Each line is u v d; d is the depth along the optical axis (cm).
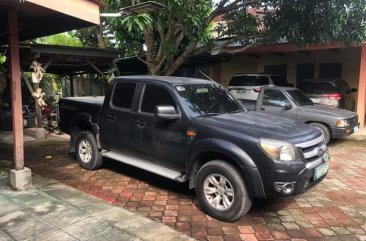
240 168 420
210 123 463
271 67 1612
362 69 1140
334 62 1464
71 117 704
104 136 620
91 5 495
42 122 1069
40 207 460
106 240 378
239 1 965
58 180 602
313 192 557
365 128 1160
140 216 439
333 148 891
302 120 908
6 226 405
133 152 570
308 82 1203
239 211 427
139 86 564
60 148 858
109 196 530
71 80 1308
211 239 401
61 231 395
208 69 1686
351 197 538
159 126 517
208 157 470
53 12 521
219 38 1087
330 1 841
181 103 498
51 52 894
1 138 972
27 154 792
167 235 392
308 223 446
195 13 845
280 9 909
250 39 1030
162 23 995
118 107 591
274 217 462
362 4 843
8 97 1069
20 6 493
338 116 873
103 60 1059
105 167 678
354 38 917
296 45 955
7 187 535
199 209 482
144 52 1158
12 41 501
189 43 1097
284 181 405
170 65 1102
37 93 962
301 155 422
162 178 615
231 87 1257
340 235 415
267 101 979
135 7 578
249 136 421
